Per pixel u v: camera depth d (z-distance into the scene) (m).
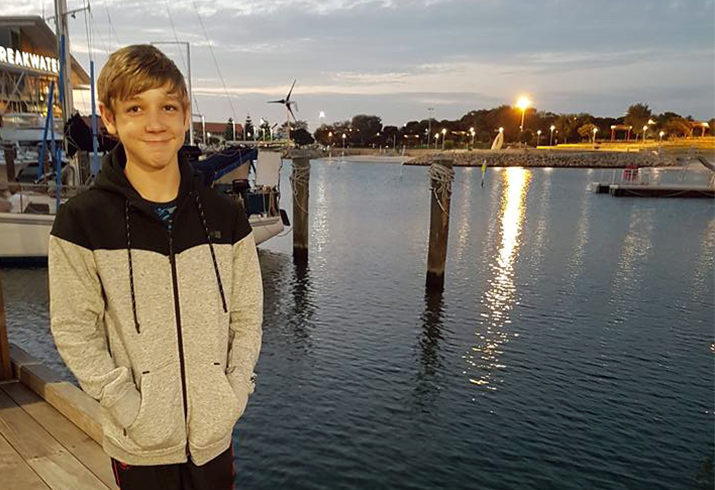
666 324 11.02
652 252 19.09
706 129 133.50
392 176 70.75
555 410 7.20
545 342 9.84
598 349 9.52
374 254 18.39
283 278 14.76
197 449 1.38
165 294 1.31
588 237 22.28
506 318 11.26
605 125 140.00
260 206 16.30
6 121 18.95
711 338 10.20
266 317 11.21
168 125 1.27
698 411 7.25
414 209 33.00
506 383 8.04
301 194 16.55
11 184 13.41
